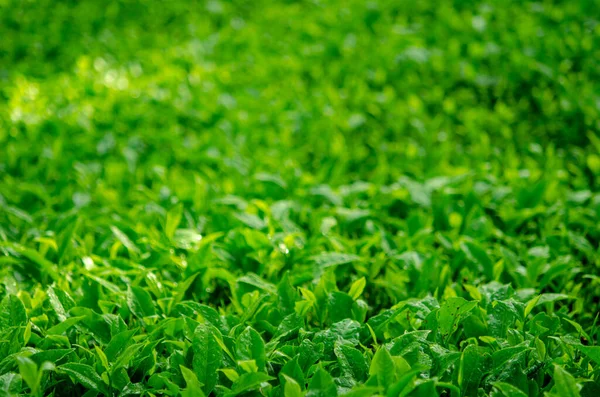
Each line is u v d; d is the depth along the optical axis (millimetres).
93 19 7371
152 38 6828
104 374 2127
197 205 3578
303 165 4574
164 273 2988
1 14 7551
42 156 4387
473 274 3016
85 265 2883
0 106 5289
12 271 2947
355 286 2604
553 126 4832
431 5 6914
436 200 3678
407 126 4918
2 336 2273
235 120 4887
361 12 6777
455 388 1956
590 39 5715
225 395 1973
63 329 2342
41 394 2068
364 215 3432
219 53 6316
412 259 2953
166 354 2414
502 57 5668
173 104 5152
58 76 5875
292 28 6770
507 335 2254
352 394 1771
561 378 1858
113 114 5086
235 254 3020
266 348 2201
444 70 5625
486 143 4457
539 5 6523
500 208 3594
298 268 2924
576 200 3625
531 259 3068
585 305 3012
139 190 3920
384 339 2426
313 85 5668
